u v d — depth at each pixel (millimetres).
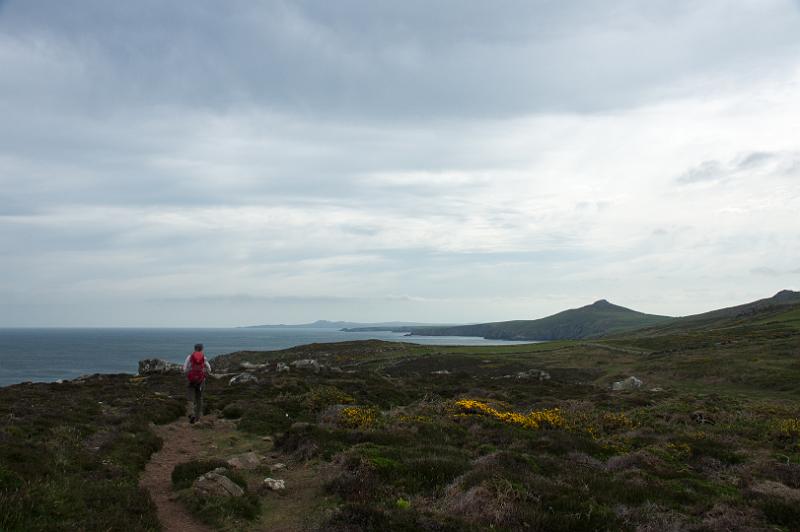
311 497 11156
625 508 10250
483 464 12570
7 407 20062
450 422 19766
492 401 29312
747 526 9352
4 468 9406
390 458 13312
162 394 27953
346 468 12484
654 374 53750
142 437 16172
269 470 13250
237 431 19297
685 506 10766
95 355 161125
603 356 72250
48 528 7715
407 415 21859
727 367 49719
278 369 43719
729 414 24375
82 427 16484
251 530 9344
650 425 21641
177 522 9547
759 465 14242
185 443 17031
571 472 12734
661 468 13672
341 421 19734
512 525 9156
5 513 7562
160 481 12305
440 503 10414
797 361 47781
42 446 12422
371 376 42406
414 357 75250
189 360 21172
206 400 26719
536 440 16641
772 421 21828
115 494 9891
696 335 88375
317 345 94875
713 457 15586
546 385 44312
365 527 8672
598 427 21219
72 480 10195
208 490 10695
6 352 175375
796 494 11344
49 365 124312
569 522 9312
